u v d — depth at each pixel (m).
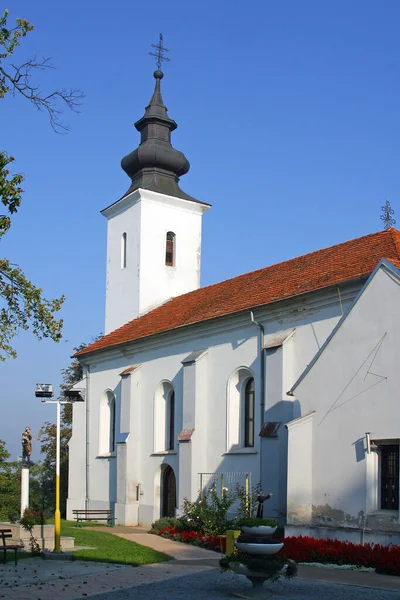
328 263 28.36
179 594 15.47
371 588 15.56
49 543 22.47
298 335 26.14
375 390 19.62
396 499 18.83
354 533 19.36
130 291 42.75
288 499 21.02
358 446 19.75
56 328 19.92
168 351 34.00
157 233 43.06
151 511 33.38
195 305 35.50
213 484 29.17
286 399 25.72
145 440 34.88
